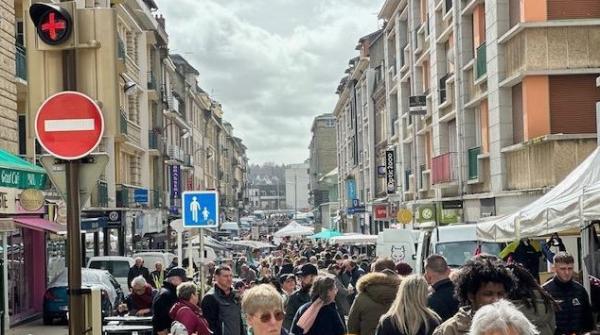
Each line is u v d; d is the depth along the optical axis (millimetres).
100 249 37812
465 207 32531
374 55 62219
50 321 24438
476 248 18016
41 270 27375
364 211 66000
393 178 51062
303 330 9422
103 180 36781
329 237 50562
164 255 29172
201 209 16359
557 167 22891
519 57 24812
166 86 58438
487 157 29359
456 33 32688
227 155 117500
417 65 43000
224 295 10508
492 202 28016
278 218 156000
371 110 62438
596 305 10867
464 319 5570
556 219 10461
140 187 47781
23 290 25719
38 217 22094
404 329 6816
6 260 21031
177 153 62469
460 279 5770
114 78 7059
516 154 25859
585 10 23797
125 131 41406
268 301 5391
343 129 87125
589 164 11625
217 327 10344
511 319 4137
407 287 6898
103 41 7027
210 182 91688
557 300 8523
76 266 7004
